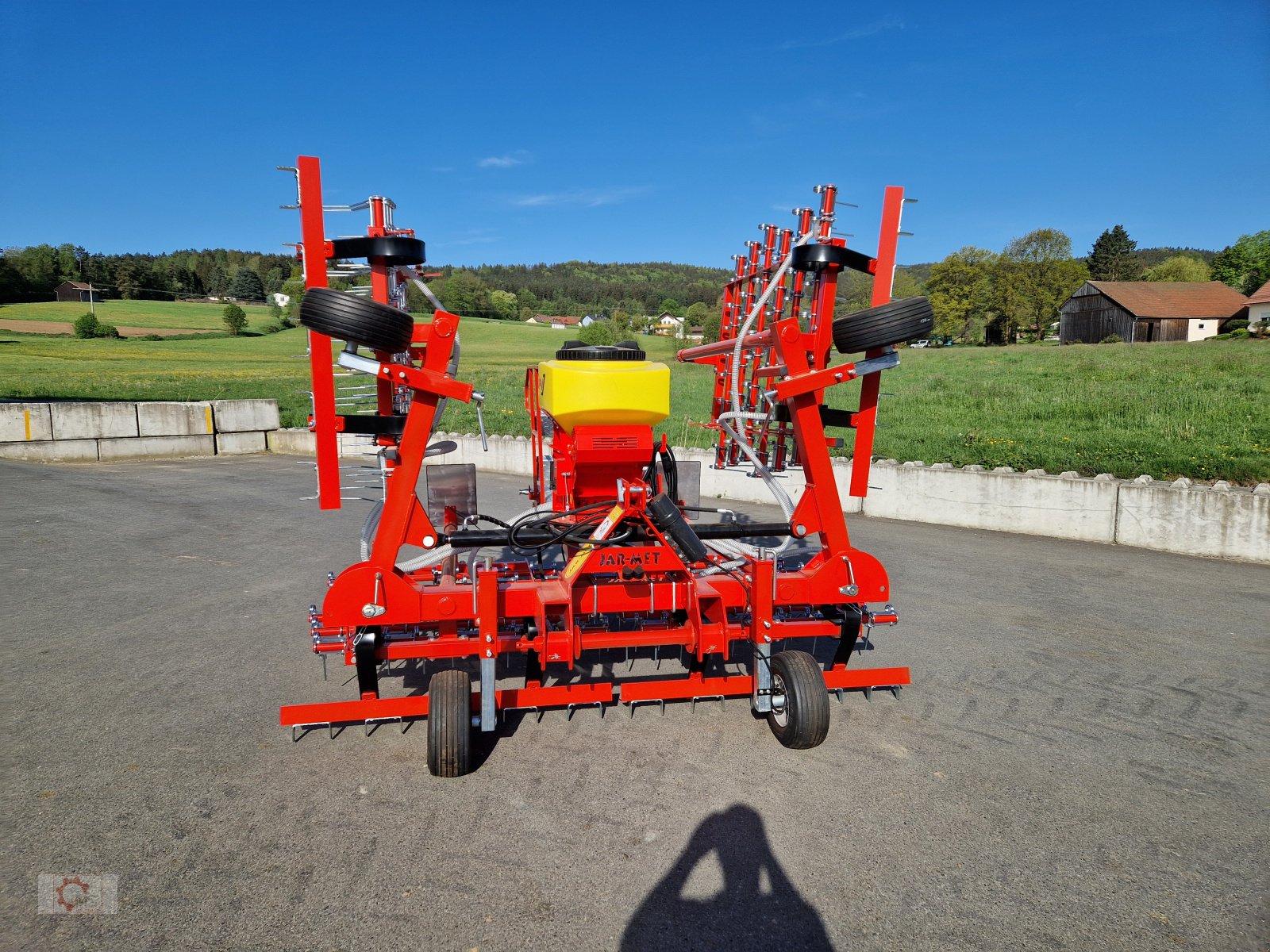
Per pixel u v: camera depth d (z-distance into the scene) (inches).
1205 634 240.2
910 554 340.5
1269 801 148.3
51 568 312.5
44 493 490.9
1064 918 116.3
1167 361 965.8
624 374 181.0
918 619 255.3
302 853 131.0
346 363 151.9
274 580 297.3
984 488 388.2
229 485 530.9
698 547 165.8
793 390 169.5
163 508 444.8
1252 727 179.2
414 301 338.3
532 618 177.3
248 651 224.2
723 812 143.6
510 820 140.9
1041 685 202.7
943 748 169.2
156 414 685.9
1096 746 170.4
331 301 147.6
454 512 210.1
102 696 193.6
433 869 126.6
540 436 232.4
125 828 137.9
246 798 147.9
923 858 130.5
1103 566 319.9
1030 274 2864.2
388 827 138.7
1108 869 128.0
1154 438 474.6
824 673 181.5
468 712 153.2
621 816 142.1
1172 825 140.3
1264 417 509.0
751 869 127.5
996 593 282.5
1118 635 239.0
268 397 1020.5
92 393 1074.7
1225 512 326.0
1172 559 329.7
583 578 179.9
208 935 111.5
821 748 169.0
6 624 245.4
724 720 182.4
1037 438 505.7
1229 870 127.5
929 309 162.9
